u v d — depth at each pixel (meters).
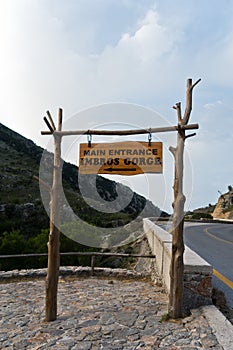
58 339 3.63
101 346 3.40
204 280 4.36
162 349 3.26
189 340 3.43
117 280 6.88
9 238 16.22
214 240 15.16
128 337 3.63
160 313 4.50
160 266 6.50
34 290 6.03
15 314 4.62
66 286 6.28
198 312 4.18
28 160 60.84
